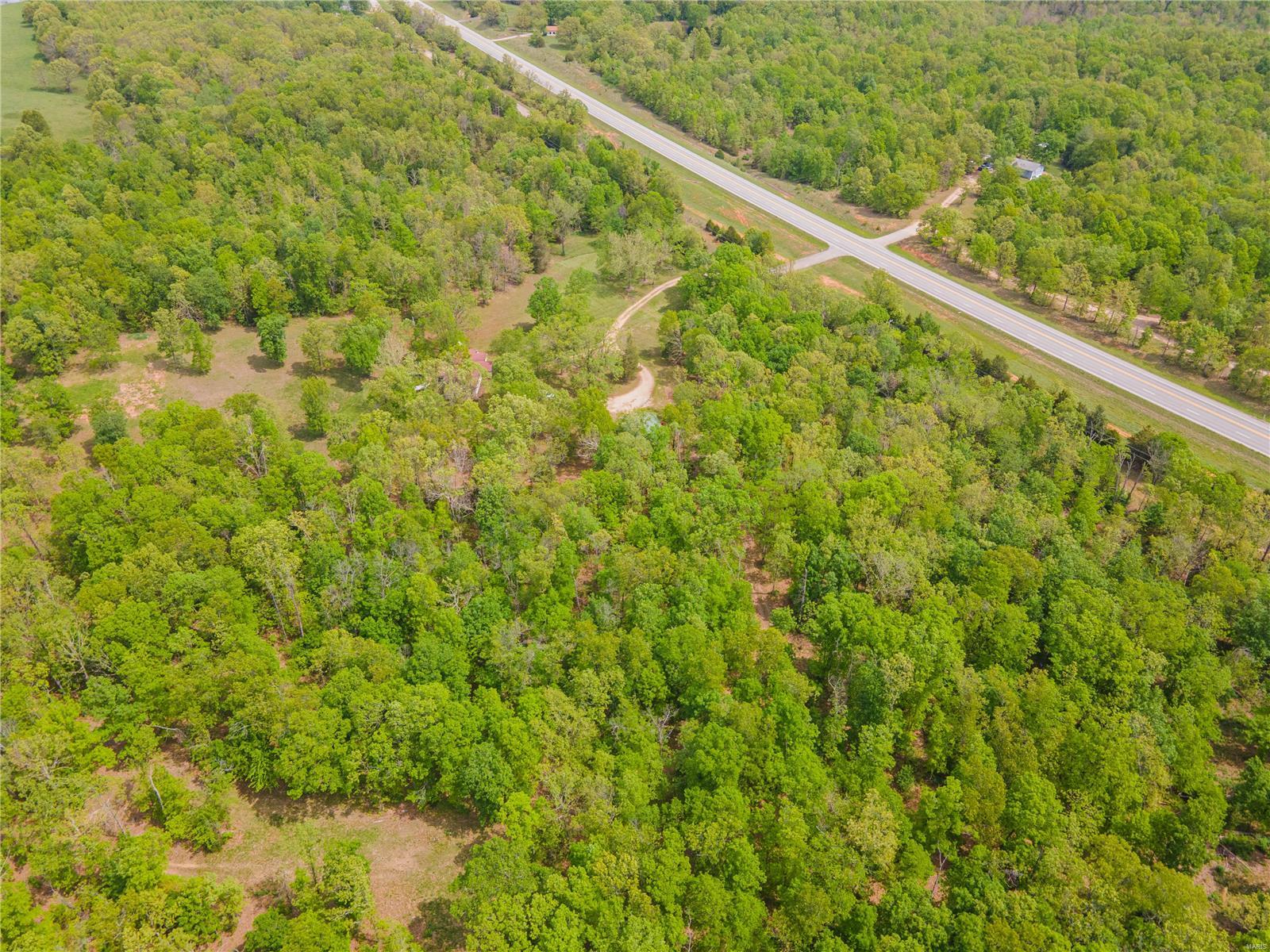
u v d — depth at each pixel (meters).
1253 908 102.69
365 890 93.88
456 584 127.56
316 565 129.75
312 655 117.44
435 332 195.62
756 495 150.25
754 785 110.25
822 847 99.69
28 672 112.31
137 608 118.19
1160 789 116.06
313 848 101.88
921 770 120.38
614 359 192.75
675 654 119.56
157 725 113.19
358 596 126.81
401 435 159.12
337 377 195.38
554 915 90.31
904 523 148.25
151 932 89.25
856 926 96.12
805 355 189.25
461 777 105.62
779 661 122.06
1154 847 109.62
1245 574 144.38
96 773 109.06
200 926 92.69
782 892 99.00
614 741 113.75
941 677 119.94
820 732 118.56
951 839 111.06
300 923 90.31
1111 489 165.25
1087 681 127.19
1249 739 125.56
